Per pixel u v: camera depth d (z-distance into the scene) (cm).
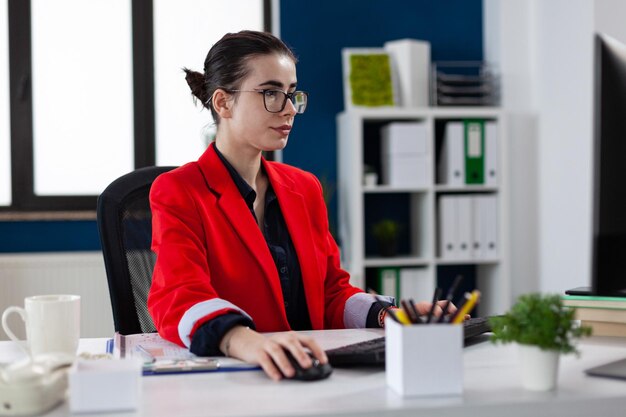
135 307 185
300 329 181
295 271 180
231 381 120
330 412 101
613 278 121
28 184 405
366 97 407
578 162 381
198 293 148
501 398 108
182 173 170
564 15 389
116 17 415
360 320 176
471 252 410
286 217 181
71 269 384
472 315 433
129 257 187
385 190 399
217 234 167
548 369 112
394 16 434
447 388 110
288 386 116
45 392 103
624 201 123
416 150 402
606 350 144
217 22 425
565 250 394
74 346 144
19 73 404
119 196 190
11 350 151
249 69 172
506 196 410
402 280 406
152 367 125
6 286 378
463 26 441
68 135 413
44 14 408
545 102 410
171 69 421
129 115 419
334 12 428
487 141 410
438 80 419
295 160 425
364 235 434
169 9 420
